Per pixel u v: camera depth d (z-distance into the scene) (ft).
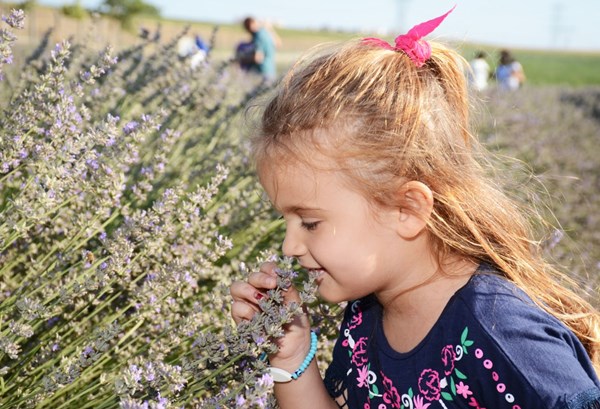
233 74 23.08
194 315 6.45
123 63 11.73
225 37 123.65
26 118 6.55
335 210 5.08
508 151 21.80
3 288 6.79
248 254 8.59
